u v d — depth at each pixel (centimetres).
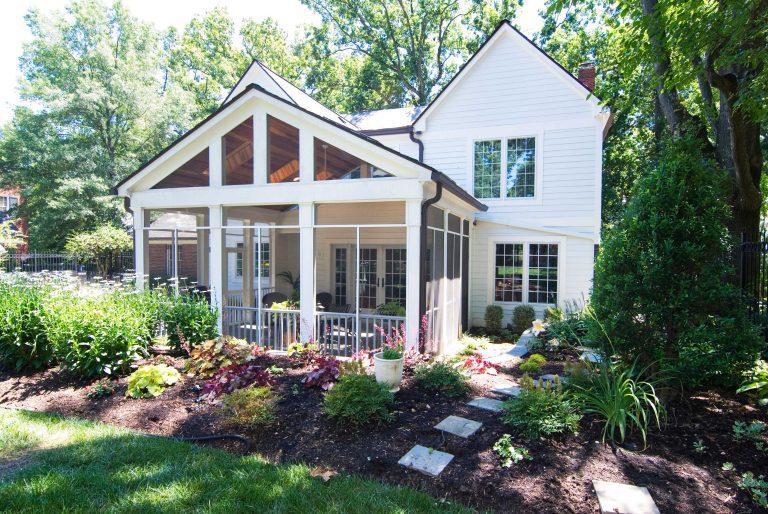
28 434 416
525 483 320
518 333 1104
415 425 412
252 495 312
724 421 398
